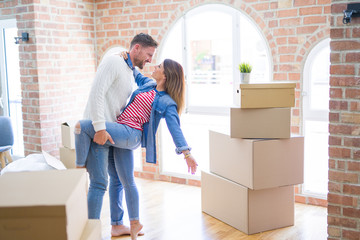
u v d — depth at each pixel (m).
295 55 3.87
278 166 3.24
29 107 4.71
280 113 3.18
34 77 4.60
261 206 3.33
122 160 3.07
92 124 2.79
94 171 2.91
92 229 1.67
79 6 4.97
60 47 4.79
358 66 2.51
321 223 3.52
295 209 3.86
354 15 2.47
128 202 3.13
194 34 4.61
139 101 2.99
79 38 5.01
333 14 2.56
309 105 4.00
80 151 2.84
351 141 2.59
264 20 4.00
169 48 4.85
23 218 1.30
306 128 4.38
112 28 5.05
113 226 3.34
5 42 5.23
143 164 5.00
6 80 5.33
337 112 2.62
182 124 5.18
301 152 3.31
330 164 2.69
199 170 4.78
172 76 3.01
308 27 3.77
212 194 3.70
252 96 3.14
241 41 4.31
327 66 3.90
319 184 4.12
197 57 4.63
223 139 3.50
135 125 2.97
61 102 4.86
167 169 4.94
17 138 5.46
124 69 2.87
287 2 3.85
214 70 4.54
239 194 3.35
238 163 3.33
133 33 4.88
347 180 2.63
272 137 3.21
